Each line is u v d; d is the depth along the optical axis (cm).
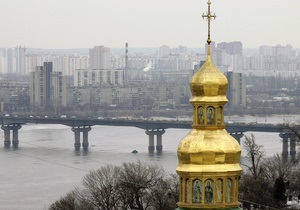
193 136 9269
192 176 9175
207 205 9175
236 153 9175
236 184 9225
